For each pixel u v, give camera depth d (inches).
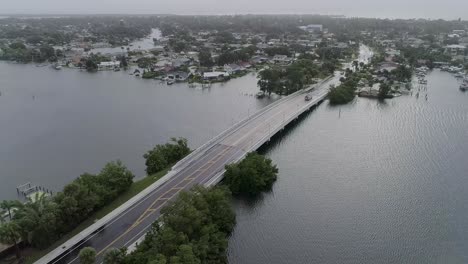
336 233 3639.3
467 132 6471.5
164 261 2448.3
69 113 7514.8
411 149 5738.2
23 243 3019.2
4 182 4635.8
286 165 5147.6
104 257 2721.5
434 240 3540.8
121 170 3951.8
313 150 5698.8
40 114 7450.8
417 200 4244.6
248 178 4261.8
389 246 3457.2
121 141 5974.4
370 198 4286.4
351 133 6471.5
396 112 7711.6
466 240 3538.4
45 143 5895.7
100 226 3302.2
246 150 5113.2
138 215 3476.9
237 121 6953.7
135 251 2819.9
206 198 3486.7
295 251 3376.0
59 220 3125.0
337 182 4662.9
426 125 6870.1
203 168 4510.3
